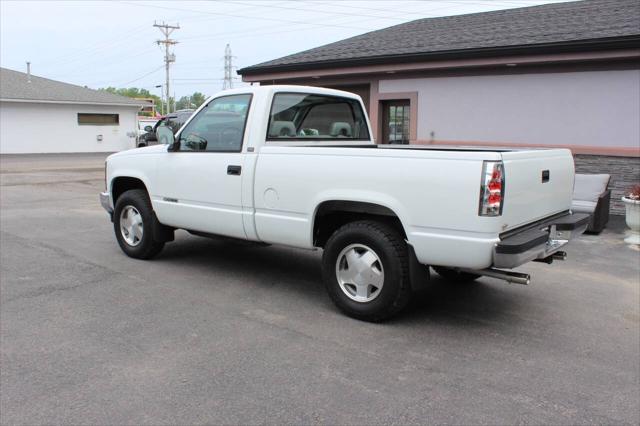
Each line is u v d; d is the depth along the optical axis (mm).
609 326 4773
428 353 4137
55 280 5871
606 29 10180
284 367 3854
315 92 5980
